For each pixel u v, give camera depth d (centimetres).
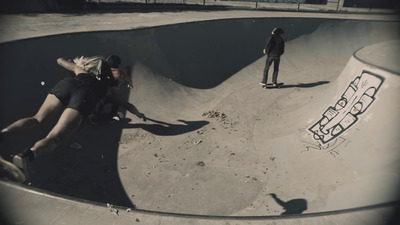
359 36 1650
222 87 1123
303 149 667
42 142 281
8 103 580
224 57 1263
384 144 532
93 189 529
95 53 826
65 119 309
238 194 549
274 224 272
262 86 1136
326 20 1619
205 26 1260
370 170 507
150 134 738
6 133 293
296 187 552
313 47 1551
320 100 844
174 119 836
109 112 771
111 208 277
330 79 1230
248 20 1434
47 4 1355
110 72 383
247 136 776
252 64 1323
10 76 607
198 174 607
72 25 1013
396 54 799
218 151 696
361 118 627
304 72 1338
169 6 1914
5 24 948
